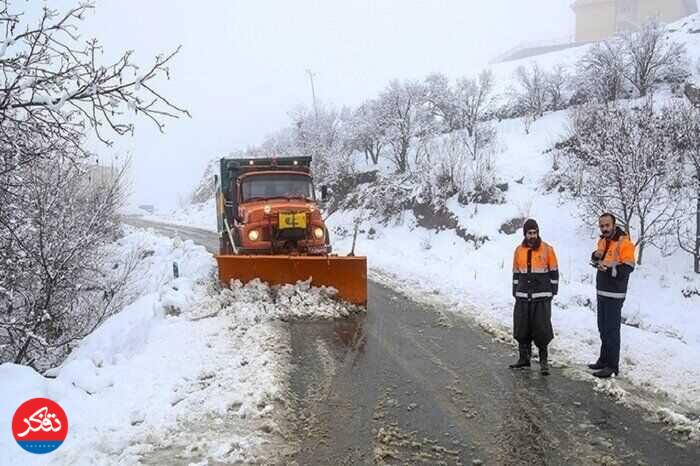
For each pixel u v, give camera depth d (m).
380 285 12.32
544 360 6.48
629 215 12.08
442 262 14.86
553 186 15.86
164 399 5.55
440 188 18.38
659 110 15.45
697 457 4.51
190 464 4.29
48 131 5.20
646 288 11.59
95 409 5.34
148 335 7.87
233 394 5.64
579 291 10.89
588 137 14.03
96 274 12.08
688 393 5.86
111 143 4.66
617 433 4.93
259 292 9.23
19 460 4.29
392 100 21.86
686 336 9.52
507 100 22.19
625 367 6.66
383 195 20.45
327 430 4.95
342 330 8.25
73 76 4.45
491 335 8.23
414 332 8.30
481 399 5.71
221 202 13.38
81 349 8.16
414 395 5.79
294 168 12.37
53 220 9.61
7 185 6.16
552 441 4.78
